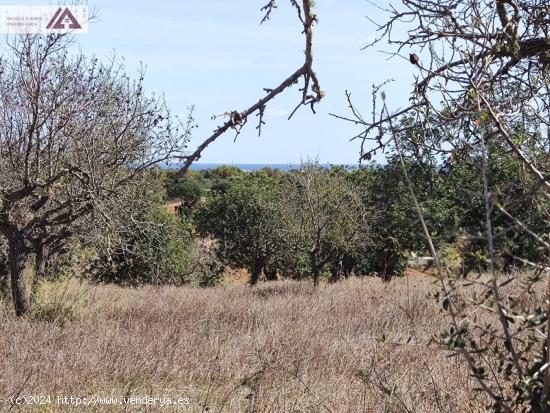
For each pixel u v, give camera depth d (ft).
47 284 43.09
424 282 40.06
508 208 7.85
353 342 25.77
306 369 21.67
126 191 40.22
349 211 63.67
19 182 36.83
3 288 43.83
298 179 68.13
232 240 81.56
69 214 37.27
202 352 25.88
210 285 83.71
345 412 15.75
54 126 36.47
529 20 9.25
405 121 8.87
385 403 14.66
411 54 8.71
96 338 28.76
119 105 39.04
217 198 81.82
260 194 79.97
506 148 9.05
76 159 37.37
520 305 8.37
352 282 62.03
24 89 35.53
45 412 18.83
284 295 54.03
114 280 75.77
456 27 8.66
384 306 34.37
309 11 6.86
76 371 22.75
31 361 24.25
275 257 80.69
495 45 8.55
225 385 21.27
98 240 43.29
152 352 25.66
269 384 20.16
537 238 7.22
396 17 8.95
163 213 73.31
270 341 26.63
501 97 9.32
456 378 14.53
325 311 38.68
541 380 7.89
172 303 44.16
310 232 66.39
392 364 17.87
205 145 6.86
